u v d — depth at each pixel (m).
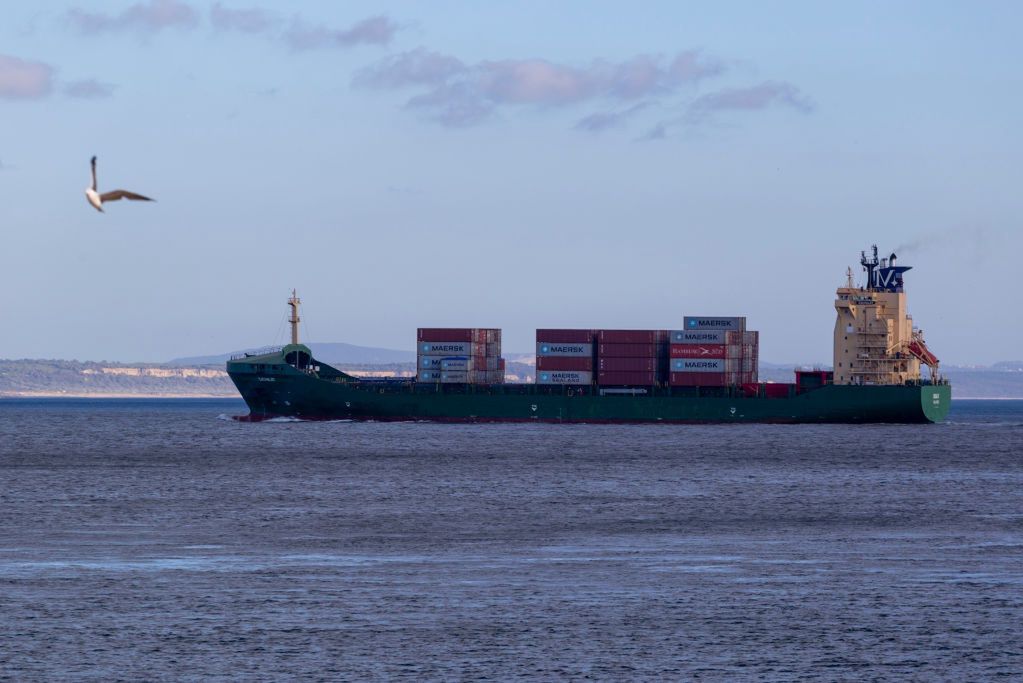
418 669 88.88
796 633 99.12
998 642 96.62
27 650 93.44
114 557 133.25
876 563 130.38
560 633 98.81
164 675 87.25
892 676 88.06
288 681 86.06
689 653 93.31
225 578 120.88
